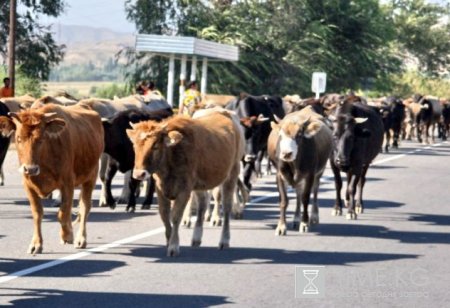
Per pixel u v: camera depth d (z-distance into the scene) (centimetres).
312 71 6931
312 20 7150
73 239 1480
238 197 1848
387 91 8350
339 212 1980
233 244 1545
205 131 1463
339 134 1911
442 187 2628
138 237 1583
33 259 1362
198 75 6203
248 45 6544
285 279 1264
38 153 1345
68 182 1423
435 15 10425
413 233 1733
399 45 10219
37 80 5303
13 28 3822
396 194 2419
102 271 1287
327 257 1445
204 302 1117
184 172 1402
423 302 1146
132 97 2381
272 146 1711
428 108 5334
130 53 6366
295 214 1753
